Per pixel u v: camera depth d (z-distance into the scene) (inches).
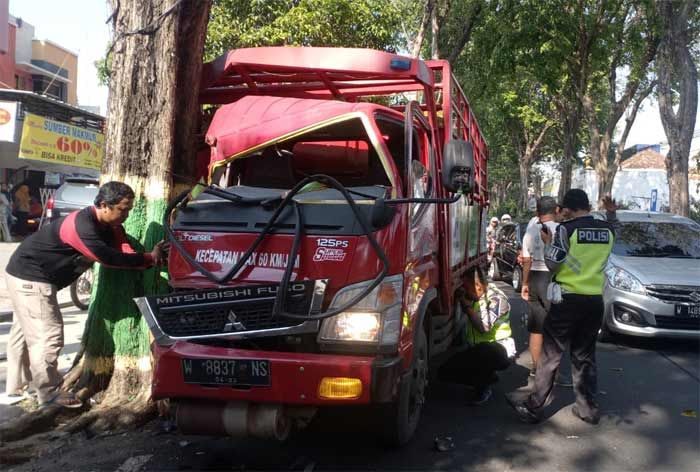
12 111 627.8
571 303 209.6
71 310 410.9
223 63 226.4
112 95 215.2
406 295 167.6
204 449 186.2
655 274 324.5
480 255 349.4
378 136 178.1
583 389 216.7
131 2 211.0
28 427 194.7
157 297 165.6
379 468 175.8
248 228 169.0
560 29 750.5
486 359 229.1
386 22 540.4
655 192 1224.8
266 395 154.6
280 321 159.0
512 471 175.9
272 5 522.0
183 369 157.6
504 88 1035.3
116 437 195.3
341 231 162.4
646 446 196.4
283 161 210.1
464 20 698.2
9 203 766.5
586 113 864.3
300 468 174.4
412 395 188.5
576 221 214.7
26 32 956.0
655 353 322.0
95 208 198.8
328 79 231.0
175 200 178.2
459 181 173.3
